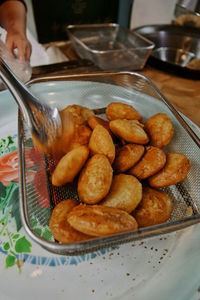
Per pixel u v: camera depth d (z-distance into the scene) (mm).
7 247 284
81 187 302
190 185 343
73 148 349
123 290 255
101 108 458
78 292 253
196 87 566
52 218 285
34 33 729
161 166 330
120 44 714
